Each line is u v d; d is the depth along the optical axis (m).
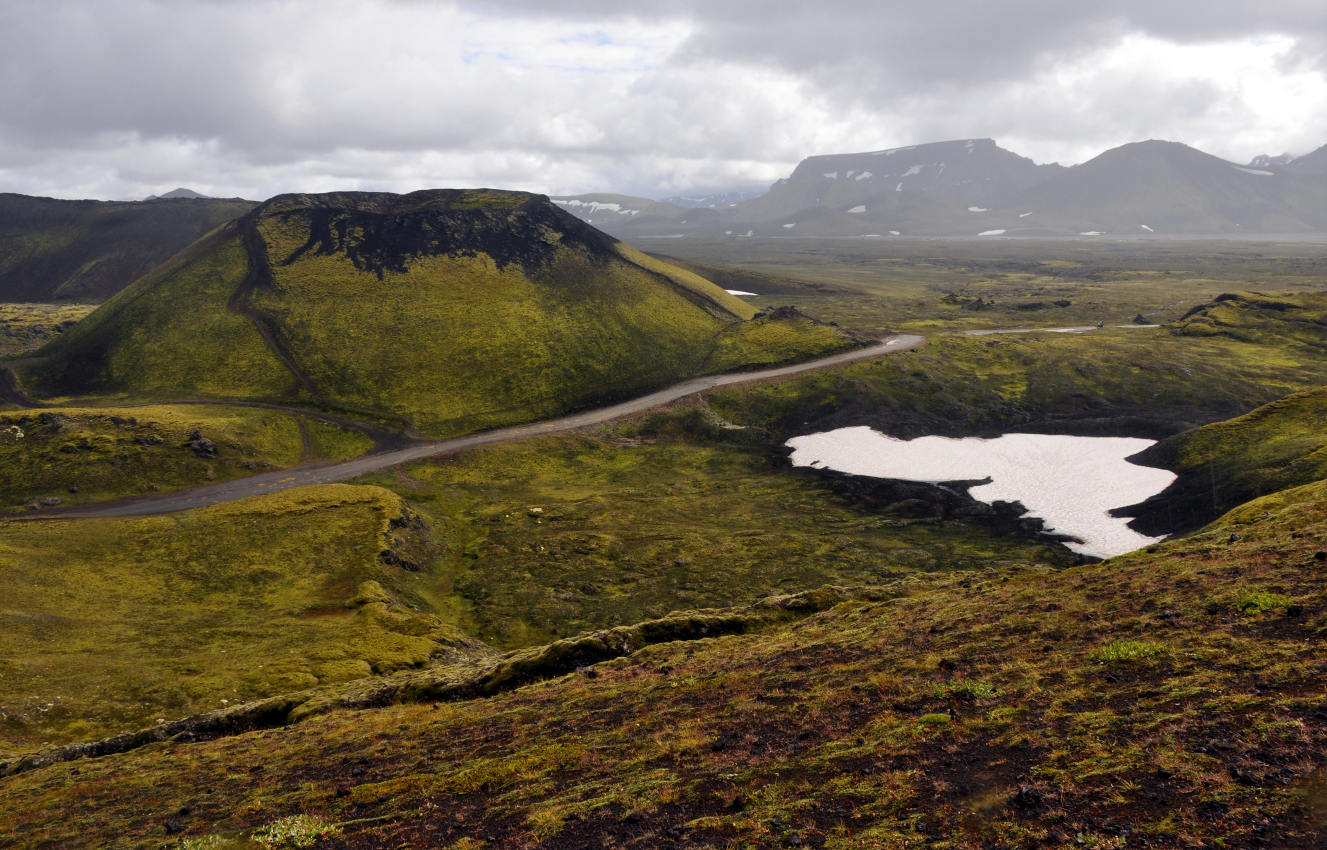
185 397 173.88
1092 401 175.38
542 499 133.12
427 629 74.94
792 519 121.31
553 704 37.59
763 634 48.09
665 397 186.75
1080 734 21.36
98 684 60.12
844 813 19.80
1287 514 46.09
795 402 181.75
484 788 26.72
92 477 122.69
